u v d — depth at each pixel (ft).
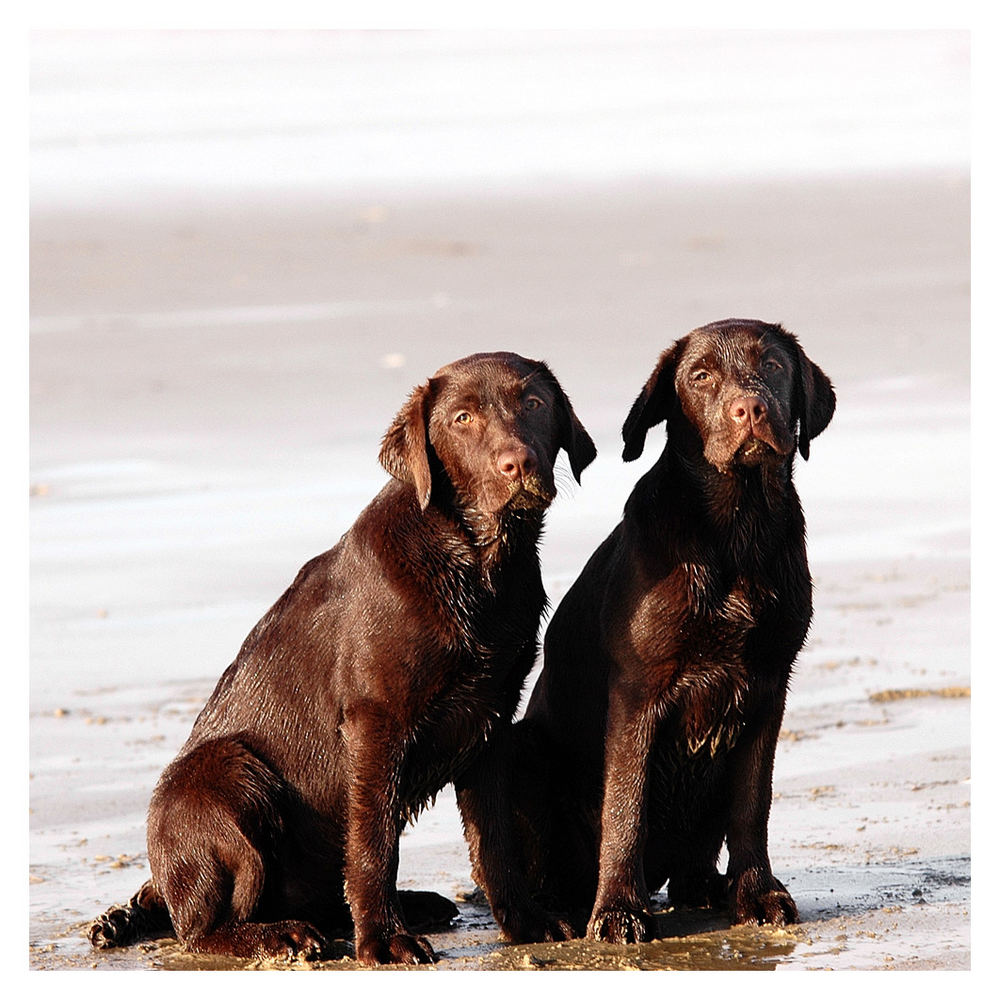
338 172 188.03
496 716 30.12
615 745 30.30
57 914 30.91
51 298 112.37
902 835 33.81
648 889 32.58
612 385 78.48
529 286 112.06
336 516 58.90
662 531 30.07
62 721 41.91
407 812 30.58
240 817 29.58
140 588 52.21
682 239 133.28
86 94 259.80
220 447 69.10
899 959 28.07
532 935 29.73
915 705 41.83
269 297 110.52
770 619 30.07
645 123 224.12
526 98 253.65
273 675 30.68
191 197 170.19
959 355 82.99
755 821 30.60
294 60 292.81
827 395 31.60
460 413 29.53
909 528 57.16
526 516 29.58
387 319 99.60
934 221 135.64
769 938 29.25
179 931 29.55
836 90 243.40
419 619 29.22
